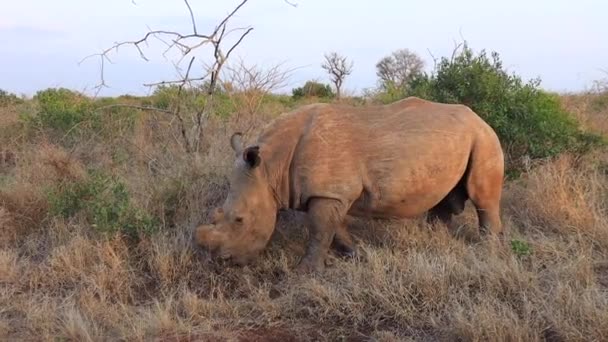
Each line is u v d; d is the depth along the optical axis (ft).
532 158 26.84
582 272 16.65
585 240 19.79
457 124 20.31
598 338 13.67
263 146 19.65
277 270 19.63
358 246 20.48
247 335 15.70
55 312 16.79
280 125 19.94
